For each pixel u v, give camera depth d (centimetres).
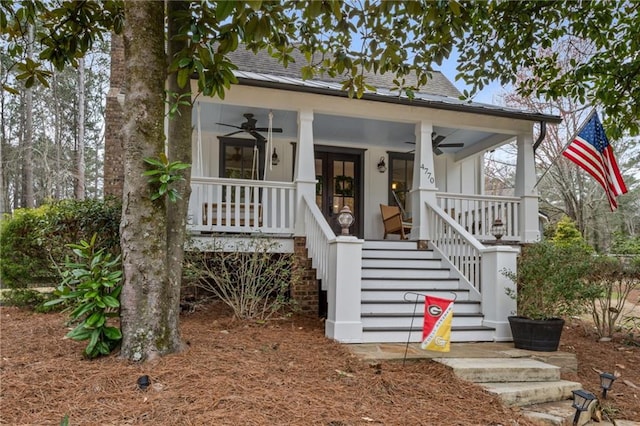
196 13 455
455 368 455
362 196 1079
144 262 410
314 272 749
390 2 370
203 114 876
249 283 679
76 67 585
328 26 497
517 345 571
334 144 1072
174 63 423
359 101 802
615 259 727
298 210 767
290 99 771
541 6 647
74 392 334
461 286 727
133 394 331
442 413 365
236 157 1012
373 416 338
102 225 682
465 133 980
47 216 714
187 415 302
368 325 605
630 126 768
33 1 551
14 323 607
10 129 2491
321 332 607
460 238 736
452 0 439
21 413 302
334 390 379
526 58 715
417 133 852
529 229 883
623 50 705
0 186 1530
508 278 627
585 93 841
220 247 702
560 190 2102
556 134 1850
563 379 498
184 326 591
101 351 410
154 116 424
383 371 448
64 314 665
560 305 612
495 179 2333
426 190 838
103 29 593
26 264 758
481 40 681
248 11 375
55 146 2400
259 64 1003
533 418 387
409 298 688
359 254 580
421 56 591
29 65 565
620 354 655
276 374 397
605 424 418
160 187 410
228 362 410
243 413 310
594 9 659
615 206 738
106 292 432
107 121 954
